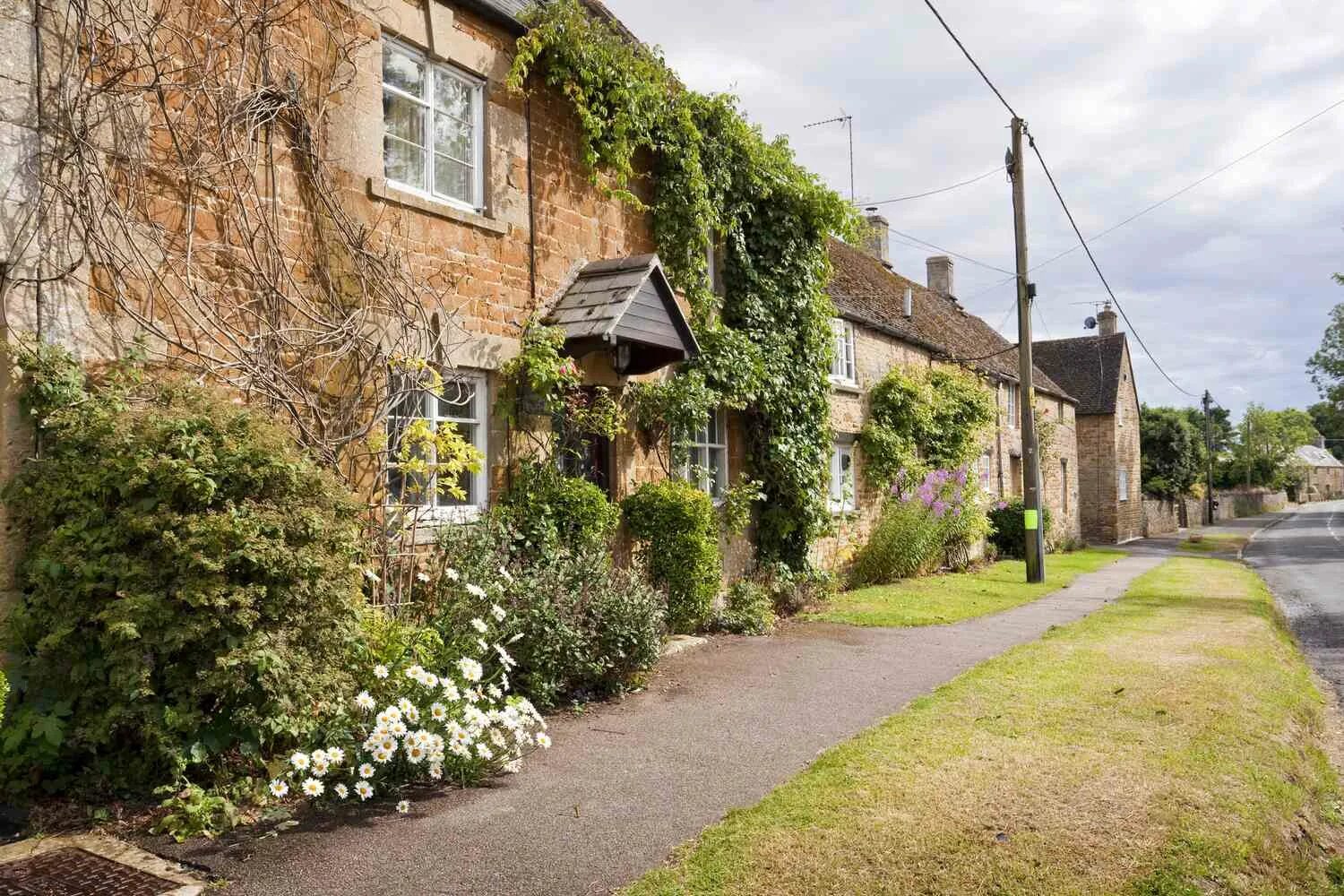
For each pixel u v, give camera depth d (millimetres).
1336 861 4797
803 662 8906
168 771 4891
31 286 5203
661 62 10500
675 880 4062
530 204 9117
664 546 9992
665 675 8305
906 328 19750
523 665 7062
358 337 7047
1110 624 11156
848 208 13523
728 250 12336
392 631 6211
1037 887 3998
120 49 5738
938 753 5730
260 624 4934
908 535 16297
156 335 5824
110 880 4008
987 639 10375
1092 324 41938
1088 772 5336
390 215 7586
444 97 8430
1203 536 36875
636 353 10219
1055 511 30203
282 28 6816
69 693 4789
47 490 4930
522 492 8594
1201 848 4395
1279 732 6469
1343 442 123188
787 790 5133
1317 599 15367
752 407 12750
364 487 7141
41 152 5281
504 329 8703
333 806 4996
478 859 4332
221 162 6273
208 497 4879
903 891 3961
